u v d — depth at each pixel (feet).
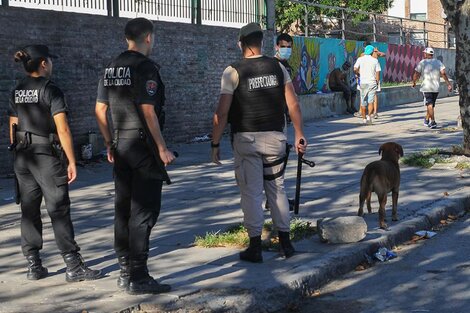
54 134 21.98
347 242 26.25
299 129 24.61
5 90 42.68
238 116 23.56
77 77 48.34
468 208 34.83
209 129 62.64
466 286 22.97
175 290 21.03
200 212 32.53
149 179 20.57
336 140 57.93
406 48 112.78
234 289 21.11
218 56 63.41
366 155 49.21
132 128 20.62
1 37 42.34
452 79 128.06
